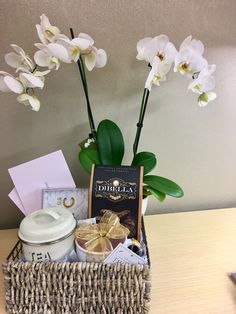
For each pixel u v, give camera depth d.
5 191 0.64
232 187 0.77
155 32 0.60
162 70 0.50
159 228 0.65
